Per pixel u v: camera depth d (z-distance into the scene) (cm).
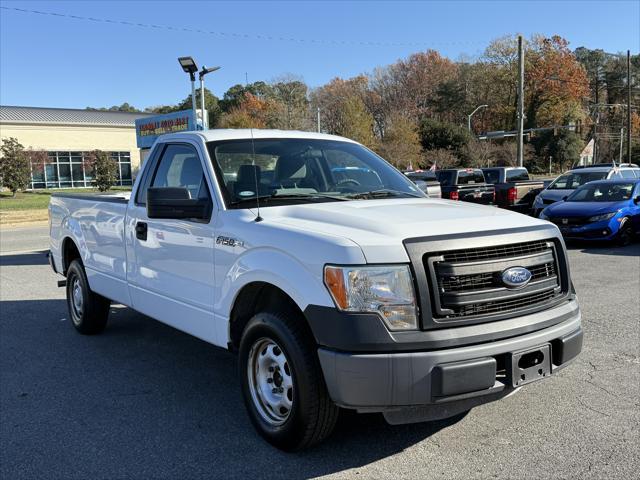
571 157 7406
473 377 316
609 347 561
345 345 311
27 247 1505
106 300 632
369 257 314
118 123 5559
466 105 8431
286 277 340
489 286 336
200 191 439
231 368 532
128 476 340
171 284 464
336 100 7462
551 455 352
